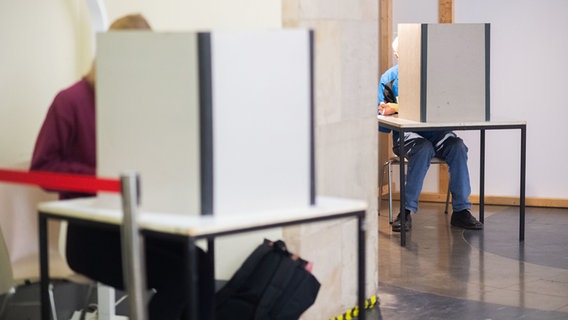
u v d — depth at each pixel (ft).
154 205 9.01
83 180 9.28
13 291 11.65
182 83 8.73
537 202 26.89
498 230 23.53
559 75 26.40
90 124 11.13
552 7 26.27
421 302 16.72
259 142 8.95
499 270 19.16
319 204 9.45
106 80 9.21
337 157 15.07
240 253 14.76
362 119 15.97
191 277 8.30
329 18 14.56
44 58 13.52
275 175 9.07
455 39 21.39
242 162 8.89
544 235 22.82
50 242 11.96
